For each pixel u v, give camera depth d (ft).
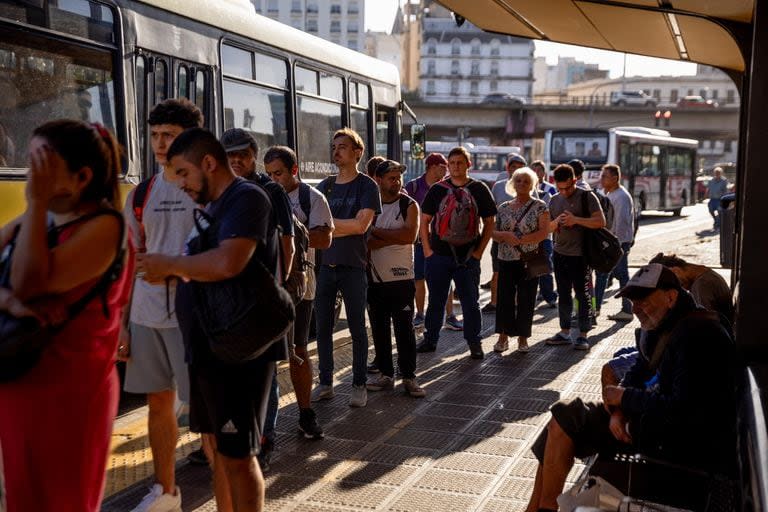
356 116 36.22
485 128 246.06
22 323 8.77
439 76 451.53
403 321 22.29
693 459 12.08
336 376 24.75
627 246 36.50
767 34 12.35
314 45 32.24
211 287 11.38
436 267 26.81
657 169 122.93
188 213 13.75
